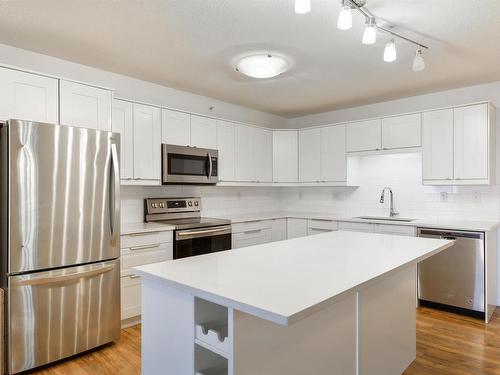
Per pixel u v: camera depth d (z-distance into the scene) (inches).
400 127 153.6
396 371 86.0
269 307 43.7
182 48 109.0
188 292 53.8
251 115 191.2
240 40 102.7
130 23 92.6
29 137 88.7
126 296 118.0
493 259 134.9
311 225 174.9
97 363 95.8
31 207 89.1
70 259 95.7
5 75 93.0
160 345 62.2
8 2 82.3
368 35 77.3
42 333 91.5
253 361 50.5
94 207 100.3
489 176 131.4
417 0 80.0
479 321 124.4
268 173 188.9
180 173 143.6
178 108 155.3
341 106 183.6
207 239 143.1
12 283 86.7
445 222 141.1
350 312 68.5
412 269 93.7
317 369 61.1
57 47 108.9
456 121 138.6
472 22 90.7
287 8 84.1
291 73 131.6
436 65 122.3
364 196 180.1
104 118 112.3
